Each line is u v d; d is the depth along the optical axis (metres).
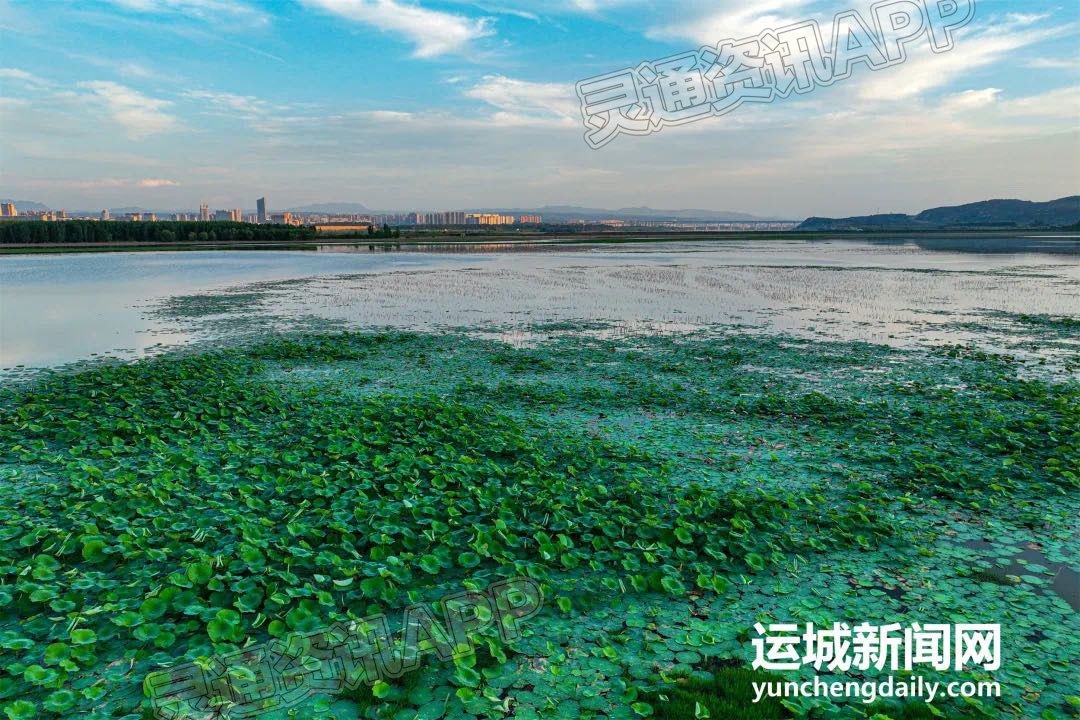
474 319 28.31
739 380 17.45
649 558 7.65
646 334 24.75
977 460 11.24
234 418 13.27
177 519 8.35
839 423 13.58
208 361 18.75
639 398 15.53
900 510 9.45
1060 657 6.11
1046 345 22.58
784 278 47.72
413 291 38.88
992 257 74.00
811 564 7.90
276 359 19.91
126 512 8.55
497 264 62.66
